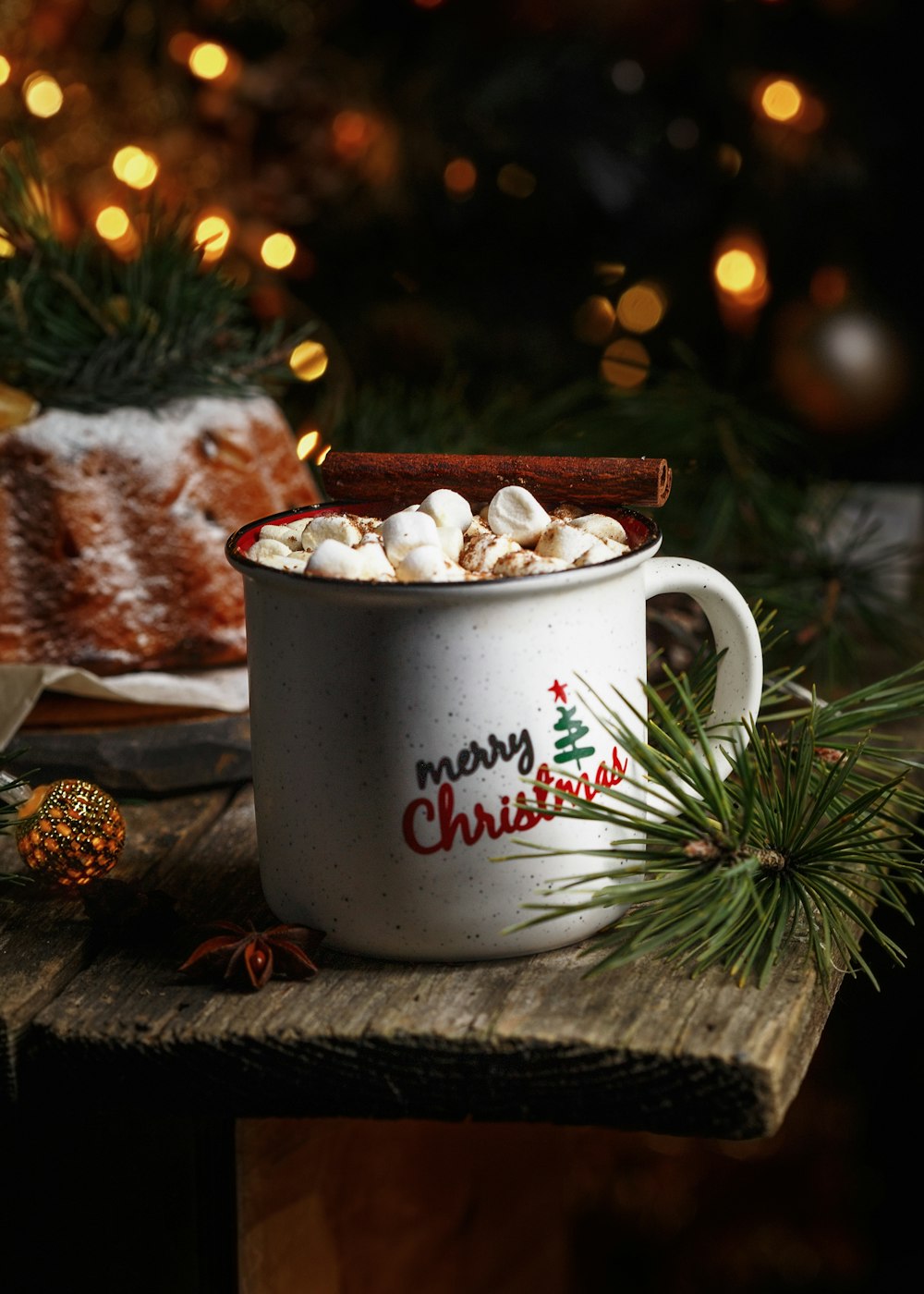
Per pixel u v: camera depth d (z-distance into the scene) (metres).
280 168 1.13
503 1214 0.96
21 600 0.82
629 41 1.15
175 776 0.80
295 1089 0.66
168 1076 0.67
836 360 1.07
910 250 1.30
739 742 0.71
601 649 0.67
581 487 0.70
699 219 1.19
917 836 0.79
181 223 0.92
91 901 0.71
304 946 0.68
